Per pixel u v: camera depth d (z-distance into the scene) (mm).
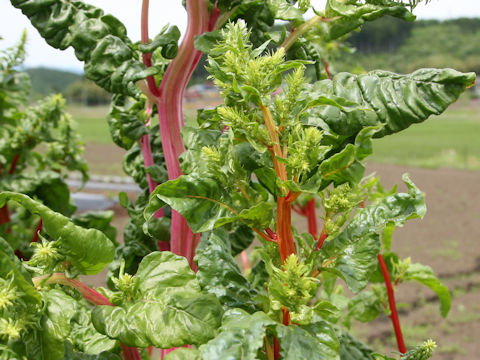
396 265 1838
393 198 1004
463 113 59719
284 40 1309
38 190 2270
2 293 811
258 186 1067
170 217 1514
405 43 80062
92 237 907
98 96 89688
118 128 1716
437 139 34125
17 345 854
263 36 1334
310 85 1176
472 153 25734
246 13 1335
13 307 842
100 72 1236
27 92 2408
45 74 126438
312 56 1490
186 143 1072
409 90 1101
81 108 84500
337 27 1279
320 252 974
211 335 875
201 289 973
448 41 81062
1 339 849
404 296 7906
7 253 827
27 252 2146
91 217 2055
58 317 879
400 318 7164
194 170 1035
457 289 8094
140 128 1529
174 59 1303
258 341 756
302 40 1387
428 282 1822
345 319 1926
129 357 1209
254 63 846
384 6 1187
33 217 2289
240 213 904
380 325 6918
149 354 1888
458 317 7105
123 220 9477
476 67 74438
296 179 890
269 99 862
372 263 939
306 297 834
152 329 884
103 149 25953
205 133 1079
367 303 1896
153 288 945
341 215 995
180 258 976
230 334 775
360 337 6547
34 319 854
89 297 962
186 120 1749
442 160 23297
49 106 2383
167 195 931
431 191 15547
